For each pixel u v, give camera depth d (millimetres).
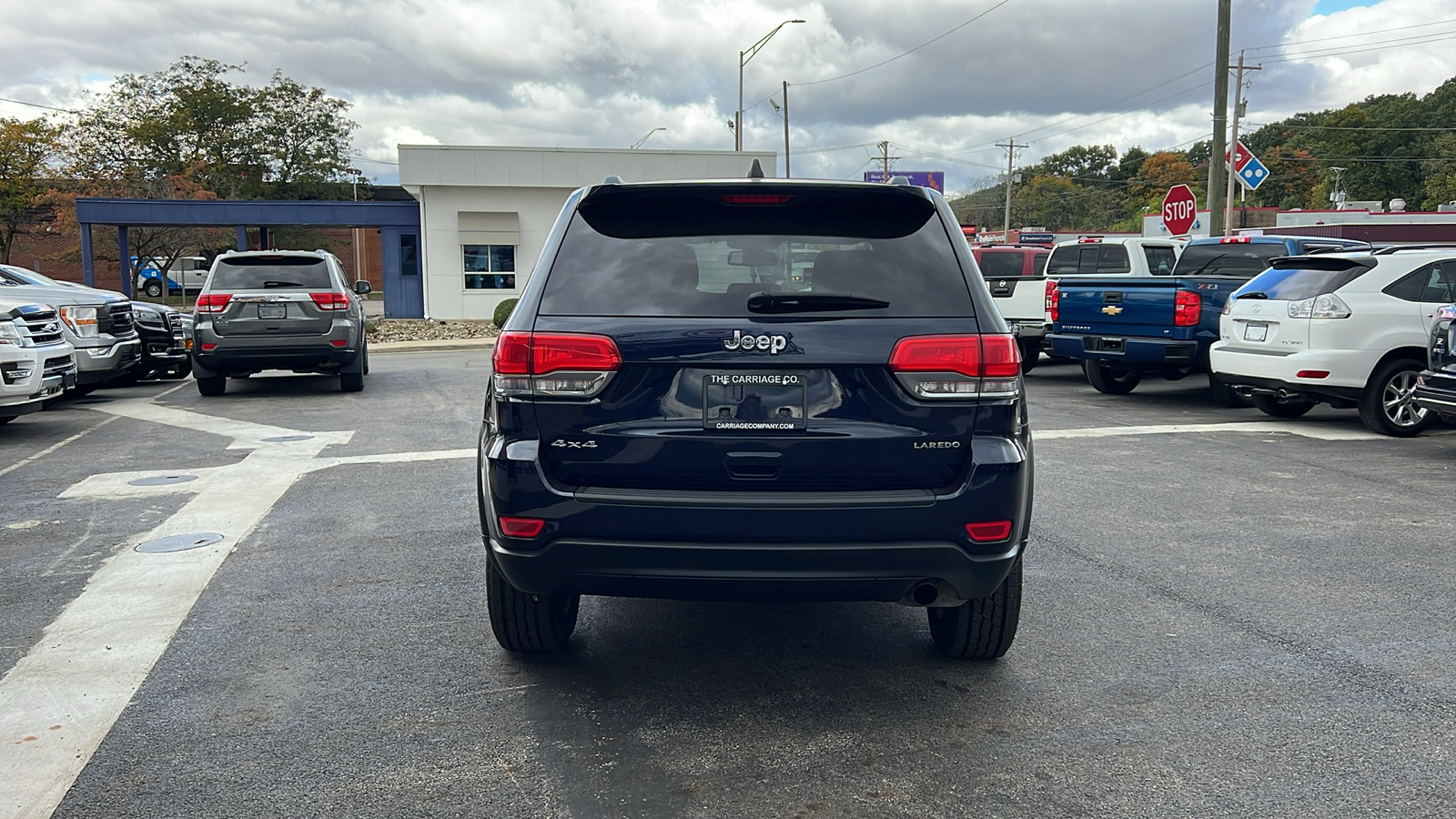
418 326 31125
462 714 3648
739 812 2977
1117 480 7582
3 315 9328
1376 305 9711
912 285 3455
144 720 3600
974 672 4043
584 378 3357
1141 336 11773
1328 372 9680
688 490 3355
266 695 3816
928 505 3318
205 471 7992
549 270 3537
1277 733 3479
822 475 3350
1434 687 3871
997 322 3453
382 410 11711
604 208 3691
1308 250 12289
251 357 12695
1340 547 5828
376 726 3555
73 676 3984
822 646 4336
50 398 9836
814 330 3336
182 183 49719
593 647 4328
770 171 36094
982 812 2973
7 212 47875
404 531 6180
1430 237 50719
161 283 48375
